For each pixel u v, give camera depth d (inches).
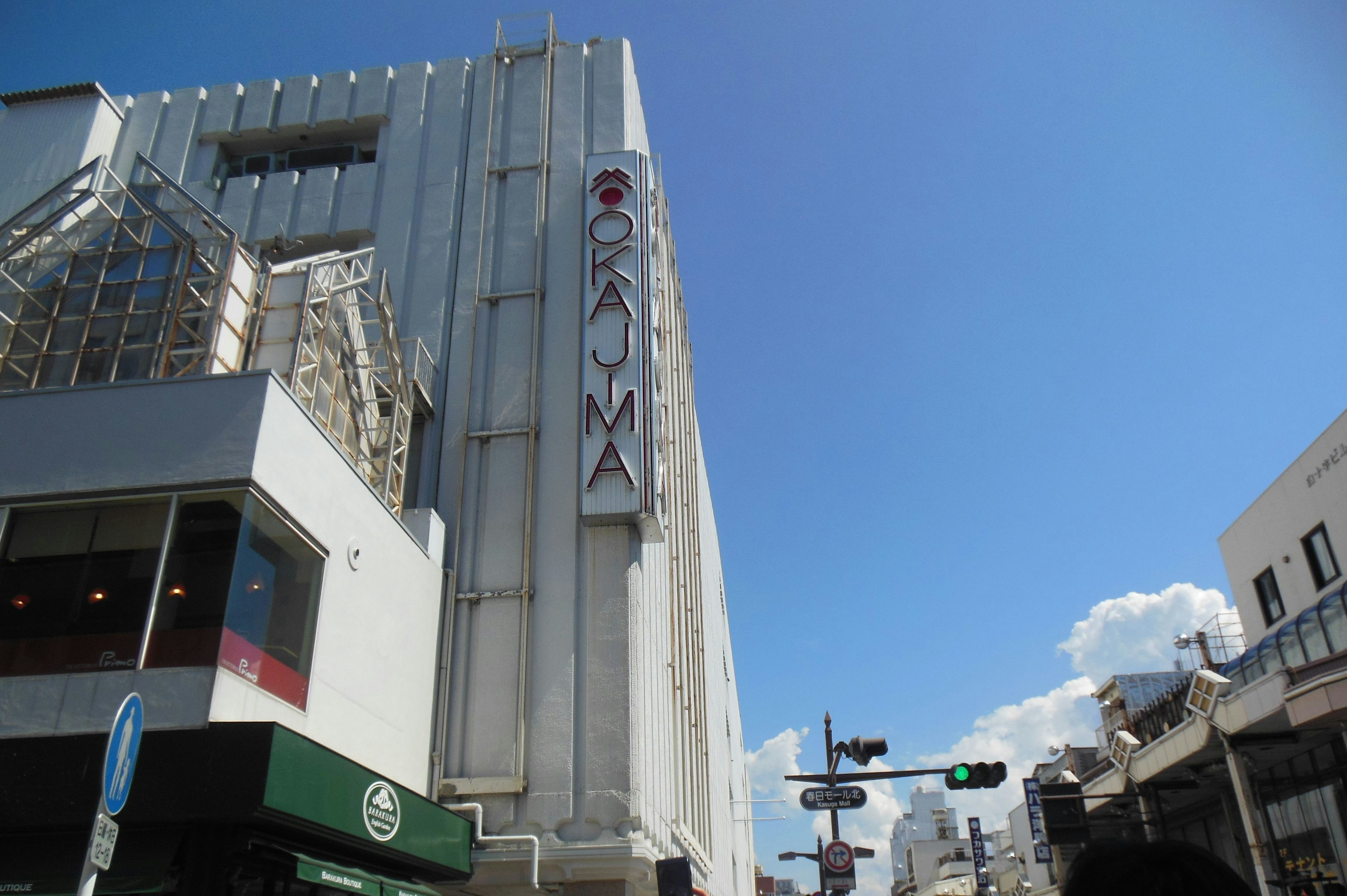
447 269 945.5
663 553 992.2
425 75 1068.5
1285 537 1144.8
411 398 820.6
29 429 527.5
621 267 888.3
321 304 687.1
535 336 887.7
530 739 725.9
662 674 900.0
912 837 5167.3
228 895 462.3
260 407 525.3
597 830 691.4
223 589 481.4
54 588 490.3
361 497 641.0
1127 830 1407.5
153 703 457.4
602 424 818.8
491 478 834.2
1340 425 1016.2
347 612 601.6
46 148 1010.1
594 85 1021.8
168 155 1057.5
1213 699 986.7
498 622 770.2
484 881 679.7
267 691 504.7
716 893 1349.7
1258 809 935.7
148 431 522.3
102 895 414.3
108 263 636.1
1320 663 836.0
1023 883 1907.0
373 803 523.2
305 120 1063.0
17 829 438.9
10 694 464.8
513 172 981.8
